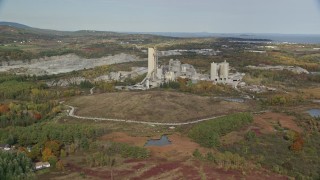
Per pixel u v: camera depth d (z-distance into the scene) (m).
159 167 157.00
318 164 167.50
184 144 187.00
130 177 146.75
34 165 155.25
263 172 154.88
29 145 180.50
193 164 160.62
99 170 153.75
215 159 162.62
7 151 161.25
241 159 159.88
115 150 173.62
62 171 152.50
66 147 178.12
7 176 139.75
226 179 146.12
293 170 158.88
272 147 183.88
